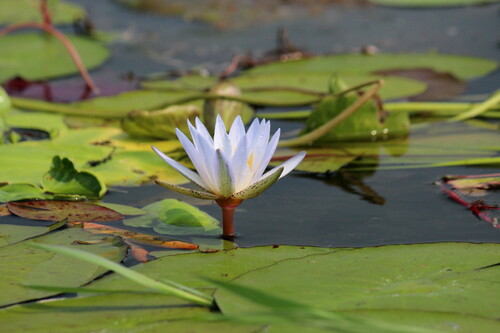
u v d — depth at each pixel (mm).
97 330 2289
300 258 2365
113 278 2348
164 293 2328
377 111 2668
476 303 2309
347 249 2381
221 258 2377
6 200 2473
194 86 2879
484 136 2666
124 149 2619
